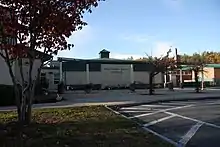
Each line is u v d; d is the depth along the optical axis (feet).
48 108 58.39
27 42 30.89
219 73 193.06
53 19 29.76
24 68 66.44
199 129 39.29
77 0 30.14
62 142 27.55
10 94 68.44
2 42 30.73
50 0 29.45
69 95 106.73
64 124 37.83
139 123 43.24
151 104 75.00
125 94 112.27
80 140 28.63
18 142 26.96
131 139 30.22
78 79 167.32
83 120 42.14
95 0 31.68
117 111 58.70
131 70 177.58
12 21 29.60
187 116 52.08
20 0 29.09
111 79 174.40
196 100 86.28
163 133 36.45
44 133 31.09
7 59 32.73
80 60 156.87
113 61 169.99
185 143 30.66
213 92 119.75
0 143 26.53
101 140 29.14
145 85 172.76
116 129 35.50
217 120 47.16
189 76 186.60
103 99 85.76
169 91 130.31
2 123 37.14
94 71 171.42
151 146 27.86
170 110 61.36
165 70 120.37
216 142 31.09
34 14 29.78
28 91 34.88
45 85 117.29
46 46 31.91
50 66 156.46
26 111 35.27
